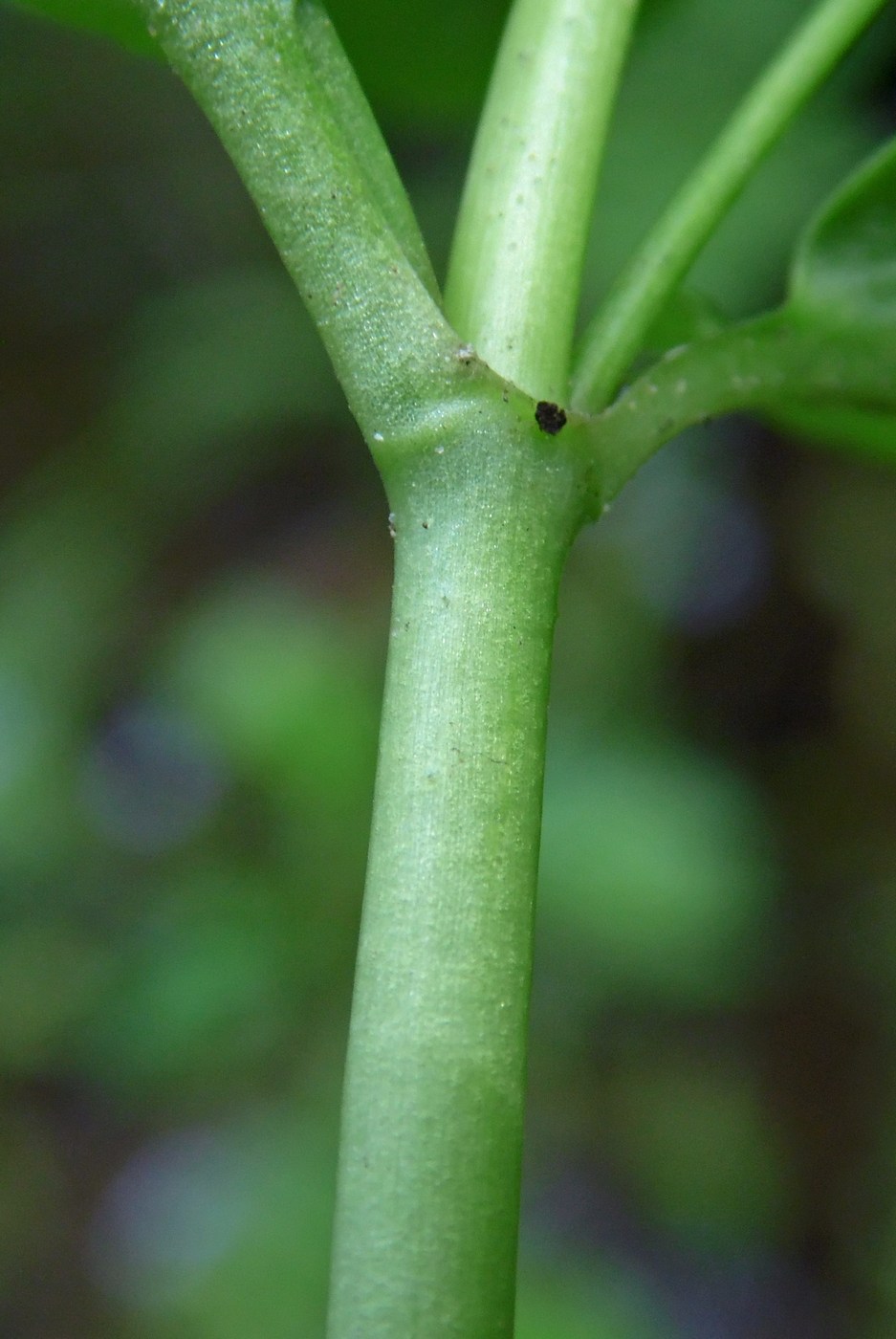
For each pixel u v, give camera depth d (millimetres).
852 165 484
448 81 171
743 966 513
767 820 604
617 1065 493
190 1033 429
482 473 121
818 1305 453
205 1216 401
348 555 577
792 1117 511
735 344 133
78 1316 406
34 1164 439
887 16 458
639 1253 449
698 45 442
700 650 610
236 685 452
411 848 118
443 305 125
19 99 707
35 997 443
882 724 605
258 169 122
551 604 121
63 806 485
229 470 623
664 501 588
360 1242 115
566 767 459
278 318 627
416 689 120
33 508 627
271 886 442
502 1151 116
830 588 611
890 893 573
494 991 117
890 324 135
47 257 746
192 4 122
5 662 529
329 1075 421
